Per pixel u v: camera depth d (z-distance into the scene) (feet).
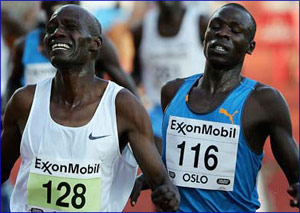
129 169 58.23
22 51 83.82
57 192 56.80
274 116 61.62
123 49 118.11
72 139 56.54
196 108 62.44
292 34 127.34
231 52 61.16
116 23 118.83
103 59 78.64
